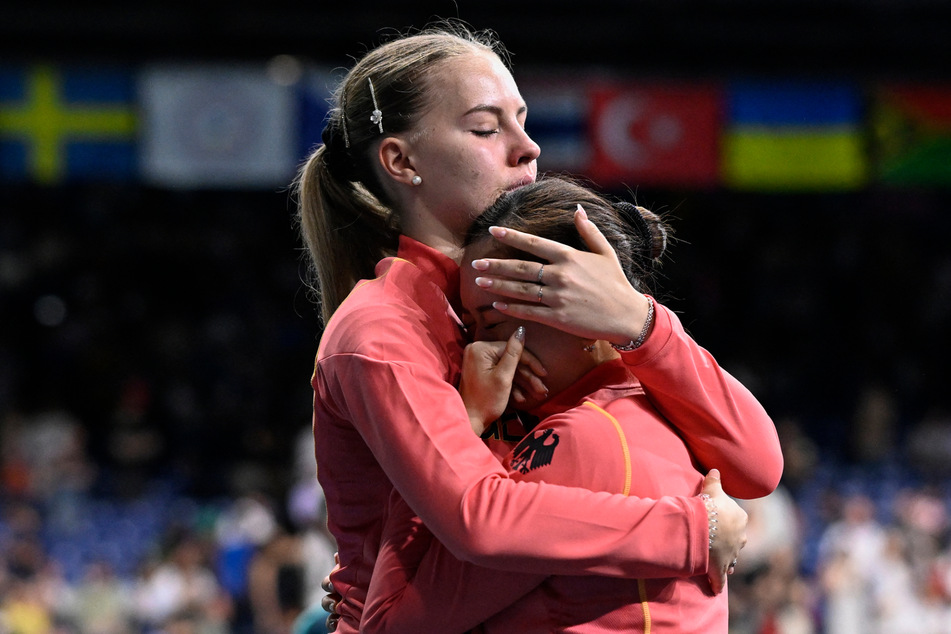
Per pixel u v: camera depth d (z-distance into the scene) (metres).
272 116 9.87
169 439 14.11
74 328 15.67
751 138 10.57
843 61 13.23
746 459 1.67
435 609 1.60
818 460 12.97
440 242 1.84
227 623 8.09
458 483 1.53
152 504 11.66
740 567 6.16
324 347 1.74
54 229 16.55
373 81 1.87
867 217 17.36
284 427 14.24
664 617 1.57
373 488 1.79
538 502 1.51
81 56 12.12
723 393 1.67
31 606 8.12
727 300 16.69
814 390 15.94
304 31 12.40
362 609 1.79
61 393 14.70
